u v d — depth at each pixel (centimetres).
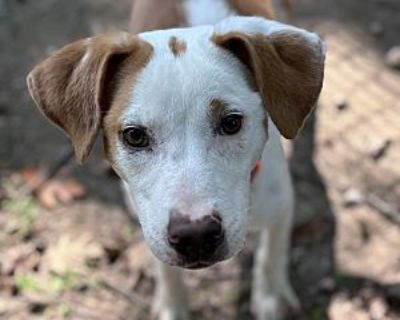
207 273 49
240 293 48
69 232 51
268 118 37
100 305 48
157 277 47
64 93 34
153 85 32
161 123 32
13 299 48
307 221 50
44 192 53
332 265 48
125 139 33
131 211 50
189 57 32
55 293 48
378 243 49
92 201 53
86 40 34
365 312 46
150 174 32
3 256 50
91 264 50
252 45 33
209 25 39
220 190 32
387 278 47
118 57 33
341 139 55
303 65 34
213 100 32
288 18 54
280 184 41
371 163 53
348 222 50
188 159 32
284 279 46
